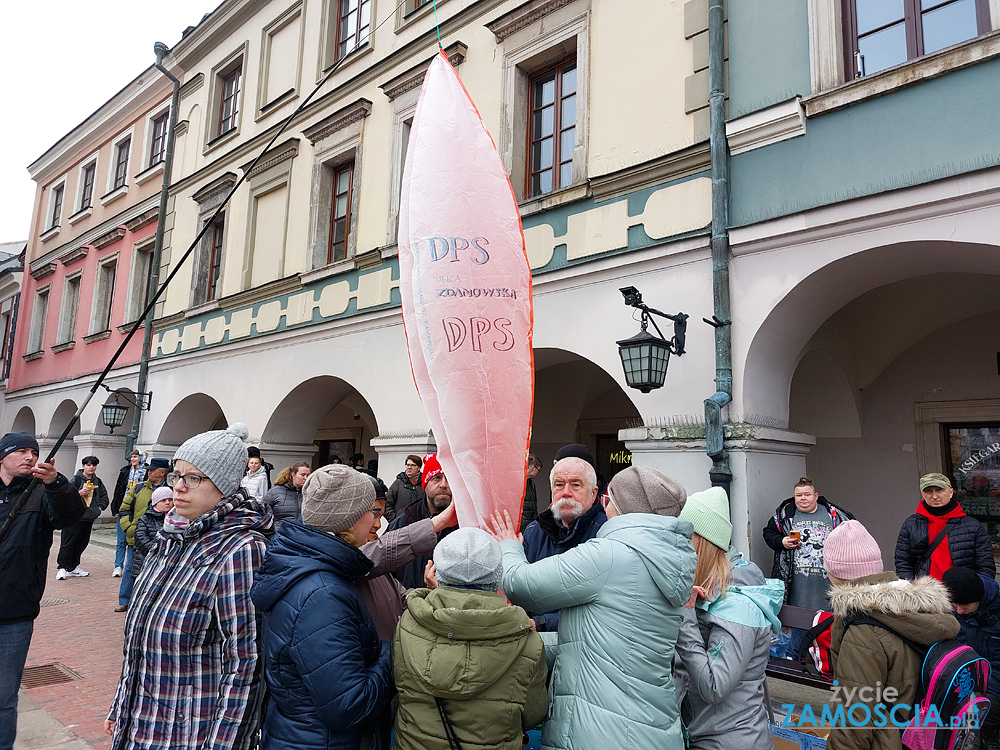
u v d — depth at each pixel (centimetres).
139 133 1433
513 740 172
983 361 562
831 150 452
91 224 1540
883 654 197
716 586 208
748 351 471
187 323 1124
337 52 968
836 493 625
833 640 214
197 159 1205
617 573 182
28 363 1703
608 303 568
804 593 432
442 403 272
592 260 577
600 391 858
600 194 589
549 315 612
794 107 465
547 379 861
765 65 497
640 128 574
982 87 393
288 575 181
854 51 468
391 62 852
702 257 511
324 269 869
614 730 173
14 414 1717
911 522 423
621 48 603
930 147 409
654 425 514
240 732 183
